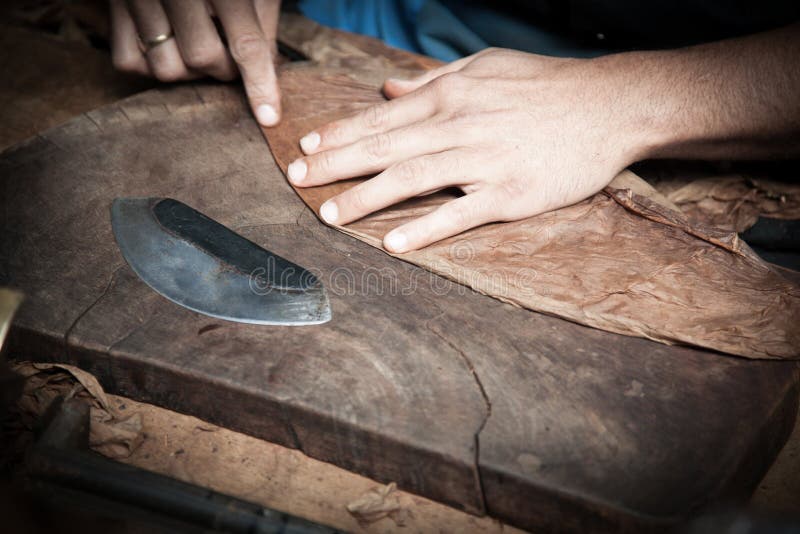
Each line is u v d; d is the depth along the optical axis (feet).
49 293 3.81
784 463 3.62
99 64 5.94
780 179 4.61
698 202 4.65
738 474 3.17
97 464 3.16
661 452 3.12
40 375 3.78
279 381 3.40
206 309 3.72
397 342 3.55
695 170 4.75
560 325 3.65
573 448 3.13
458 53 6.08
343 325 3.63
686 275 3.85
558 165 4.21
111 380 3.70
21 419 3.61
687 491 2.98
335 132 4.50
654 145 4.40
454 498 3.30
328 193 4.33
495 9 5.98
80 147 4.69
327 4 6.60
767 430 3.33
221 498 3.09
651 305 3.69
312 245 4.06
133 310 3.73
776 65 4.33
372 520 3.31
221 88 5.22
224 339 3.59
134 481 3.11
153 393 3.66
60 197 4.35
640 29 5.49
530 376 3.41
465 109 4.38
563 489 2.99
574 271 3.87
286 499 3.39
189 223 4.13
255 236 4.10
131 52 5.21
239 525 3.01
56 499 3.10
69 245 4.07
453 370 3.43
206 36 4.89
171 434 3.64
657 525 2.90
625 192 4.23
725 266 3.92
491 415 3.25
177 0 4.84
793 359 3.48
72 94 5.64
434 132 4.29
